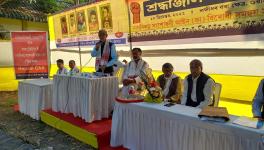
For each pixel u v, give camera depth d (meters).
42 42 9.78
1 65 10.89
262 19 5.07
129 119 4.10
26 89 7.00
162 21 6.75
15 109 7.79
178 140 3.40
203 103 3.96
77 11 9.23
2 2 11.67
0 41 10.84
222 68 5.79
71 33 9.69
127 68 5.74
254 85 5.35
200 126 3.14
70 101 5.82
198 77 4.09
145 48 7.26
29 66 9.72
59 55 10.43
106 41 5.73
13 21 12.54
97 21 8.50
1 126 6.22
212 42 5.88
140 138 3.95
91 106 5.20
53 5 14.63
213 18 5.79
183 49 6.42
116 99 4.32
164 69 4.86
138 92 4.50
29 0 13.75
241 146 2.80
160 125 3.62
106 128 4.91
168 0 6.55
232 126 2.87
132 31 7.50
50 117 6.01
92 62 9.05
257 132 2.68
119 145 4.33
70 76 5.71
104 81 5.34
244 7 5.29
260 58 5.23
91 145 4.73
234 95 5.62
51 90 6.58
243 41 5.39
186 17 6.25
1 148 4.95
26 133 5.67
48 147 4.84
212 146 3.05
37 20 12.83
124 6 7.57
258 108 3.49
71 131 5.29
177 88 4.75
